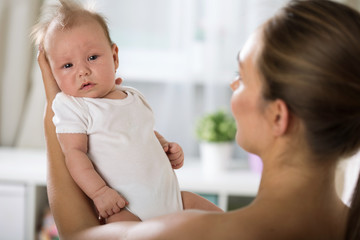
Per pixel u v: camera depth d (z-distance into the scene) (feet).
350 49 1.90
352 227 2.14
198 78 8.21
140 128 3.08
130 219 2.82
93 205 2.97
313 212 2.07
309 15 1.96
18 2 7.84
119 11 8.09
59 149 2.97
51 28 3.14
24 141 8.02
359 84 1.91
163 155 3.10
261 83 2.08
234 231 1.95
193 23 8.07
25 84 8.07
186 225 2.04
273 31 2.03
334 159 2.10
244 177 7.16
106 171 2.91
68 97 3.02
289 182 2.10
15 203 6.79
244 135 2.25
